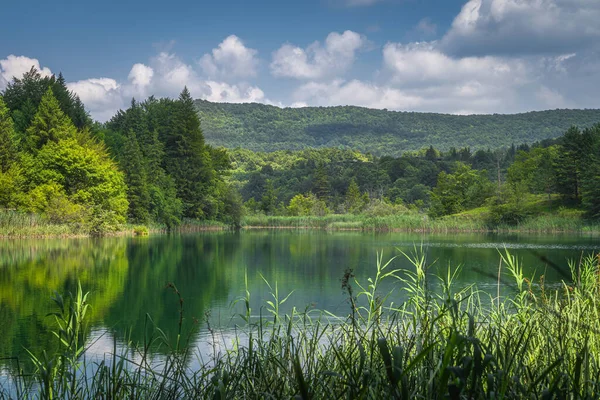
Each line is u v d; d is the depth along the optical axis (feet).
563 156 261.03
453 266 73.72
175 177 245.45
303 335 16.26
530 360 13.65
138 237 164.96
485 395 8.65
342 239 160.04
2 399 16.33
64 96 218.79
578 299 17.83
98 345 31.37
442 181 338.54
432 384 9.59
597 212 226.17
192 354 27.04
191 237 170.50
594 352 13.96
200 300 51.31
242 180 528.22
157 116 273.13
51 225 151.64
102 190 167.94
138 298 52.60
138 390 13.21
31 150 174.19
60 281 63.26
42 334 36.58
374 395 9.66
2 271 71.97
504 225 225.35
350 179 446.60
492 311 18.90
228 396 11.96
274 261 89.15
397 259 89.71
